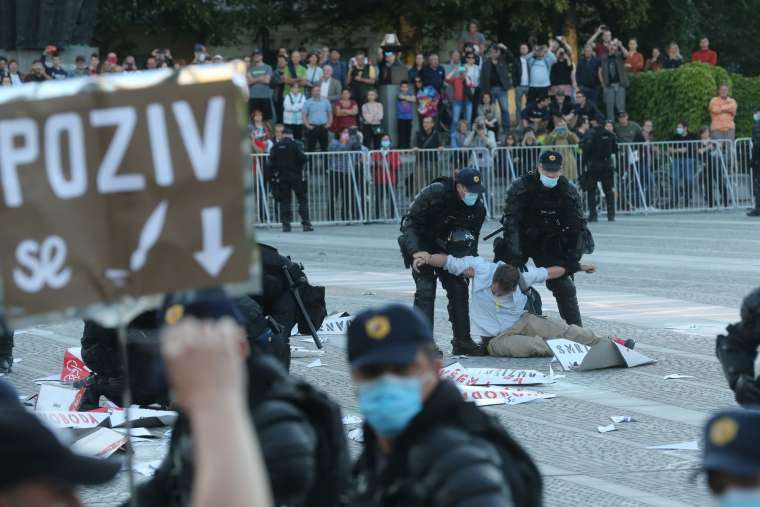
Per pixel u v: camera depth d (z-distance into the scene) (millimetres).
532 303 33000
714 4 113188
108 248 9031
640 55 92812
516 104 82250
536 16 99625
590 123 79250
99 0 90125
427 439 8969
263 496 6852
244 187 9039
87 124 9023
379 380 9109
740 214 78375
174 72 9086
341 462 10453
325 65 77375
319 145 75938
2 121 9047
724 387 27797
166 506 10422
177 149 9023
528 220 32500
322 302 25672
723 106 82625
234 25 95625
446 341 34844
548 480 20188
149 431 23750
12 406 8062
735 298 41219
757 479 7863
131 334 18750
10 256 9070
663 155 79500
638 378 28969
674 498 19047
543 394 27109
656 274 47844
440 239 32219
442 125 78688
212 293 9406
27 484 7070
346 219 74688
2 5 74938
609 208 74500
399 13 99625
